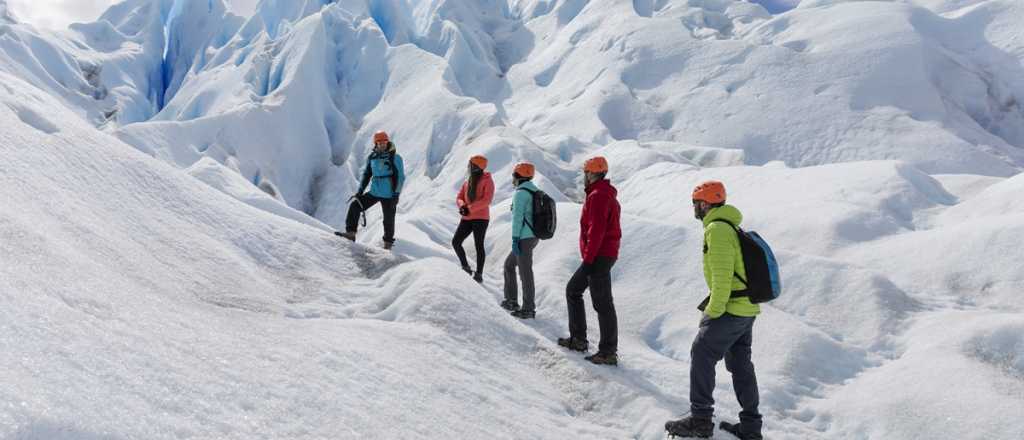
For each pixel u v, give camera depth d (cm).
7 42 6134
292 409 232
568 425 366
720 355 355
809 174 1252
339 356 327
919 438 388
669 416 380
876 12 6212
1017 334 472
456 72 7325
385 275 606
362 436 234
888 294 611
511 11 9919
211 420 195
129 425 166
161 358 226
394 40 7625
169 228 524
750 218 1059
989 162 4331
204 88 6247
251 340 308
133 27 9000
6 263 255
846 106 5088
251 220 642
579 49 7125
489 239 996
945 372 440
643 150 2373
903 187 1076
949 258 740
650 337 596
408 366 358
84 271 309
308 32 6197
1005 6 6328
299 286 555
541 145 3041
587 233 468
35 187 414
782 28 6625
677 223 771
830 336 564
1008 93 5459
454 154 3881
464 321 475
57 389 164
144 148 3828
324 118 5781
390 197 752
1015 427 369
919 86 5197
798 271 661
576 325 495
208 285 446
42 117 552
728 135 5031
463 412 318
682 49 6259
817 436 416
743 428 371
